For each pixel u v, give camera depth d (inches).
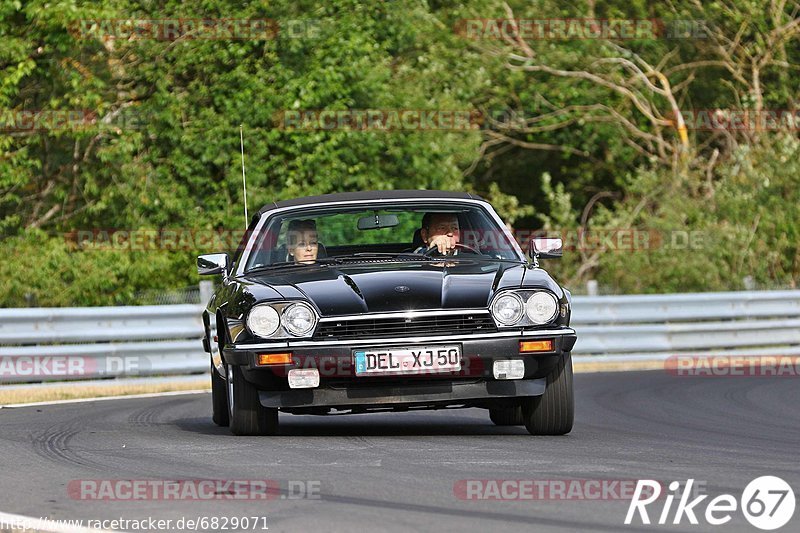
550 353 938.1
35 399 1633.9
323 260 1058.7
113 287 2326.5
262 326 933.8
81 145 2536.9
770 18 3890.3
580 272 3090.6
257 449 890.7
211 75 2546.8
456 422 1192.2
